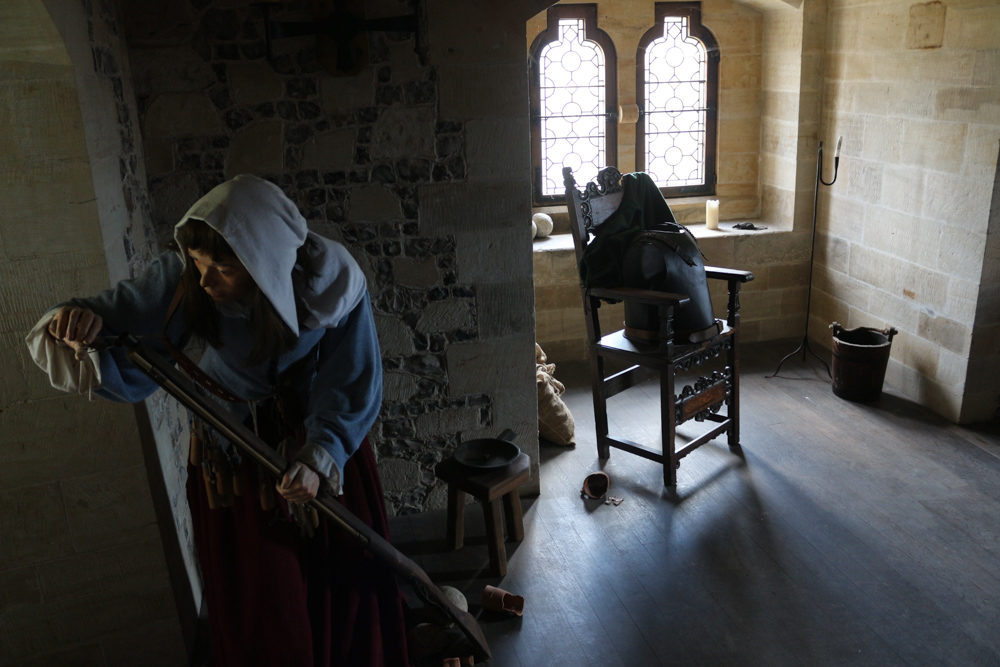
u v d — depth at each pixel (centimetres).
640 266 324
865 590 262
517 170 290
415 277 294
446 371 308
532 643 244
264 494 162
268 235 135
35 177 189
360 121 274
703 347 329
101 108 214
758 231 488
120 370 156
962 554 280
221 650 178
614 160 510
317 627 173
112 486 214
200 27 257
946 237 375
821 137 472
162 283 153
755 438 372
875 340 416
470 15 270
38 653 222
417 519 318
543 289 468
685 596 263
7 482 205
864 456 352
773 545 289
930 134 380
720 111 510
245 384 166
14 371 198
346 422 161
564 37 486
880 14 407
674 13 492
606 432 355
